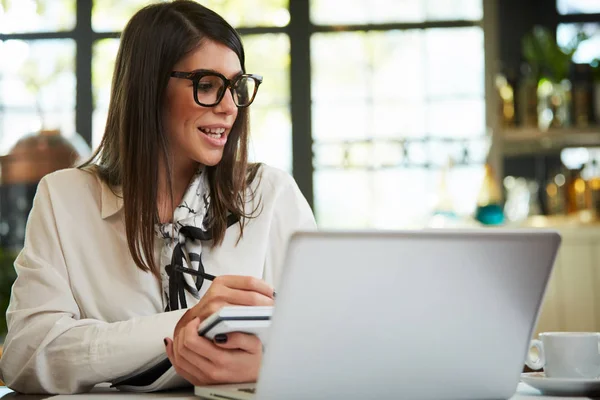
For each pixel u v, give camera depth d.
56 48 6.79
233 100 1.78
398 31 6.44
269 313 1.21
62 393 1.56
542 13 6.13
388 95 6.43
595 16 6.09
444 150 6.34
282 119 6.52
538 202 5.80
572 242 5.05
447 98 6.36
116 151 1.88
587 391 1.30
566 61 5.38
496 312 1.12
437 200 5.58
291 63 6.50
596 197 5.20
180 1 1.83
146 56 1.78
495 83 5.65
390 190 6.39
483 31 6.06
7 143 6.75
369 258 1.02
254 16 6.53
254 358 1.28
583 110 5.33
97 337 1.55
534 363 1.44
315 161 6.48
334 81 6.49
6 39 6.79
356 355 1.07
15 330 1.67
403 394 1.12
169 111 1.79
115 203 1.84
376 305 1.05
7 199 6.07
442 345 1.11
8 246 6.09
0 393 1.62
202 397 1.27
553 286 5.05
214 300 1.33
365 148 6.45
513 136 5.39
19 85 6.79
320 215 6.46
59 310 1.68
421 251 1.04
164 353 1.50
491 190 5.32
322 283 1.01
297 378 1.05
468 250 1.08
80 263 1.81
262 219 1.97
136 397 1.33
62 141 5.80
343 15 6.48
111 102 1.91
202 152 1.77
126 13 6.74
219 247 1.89
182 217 1.81
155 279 1.80
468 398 1.17
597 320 5.00
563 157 5.83
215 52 1.78
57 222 1.82
